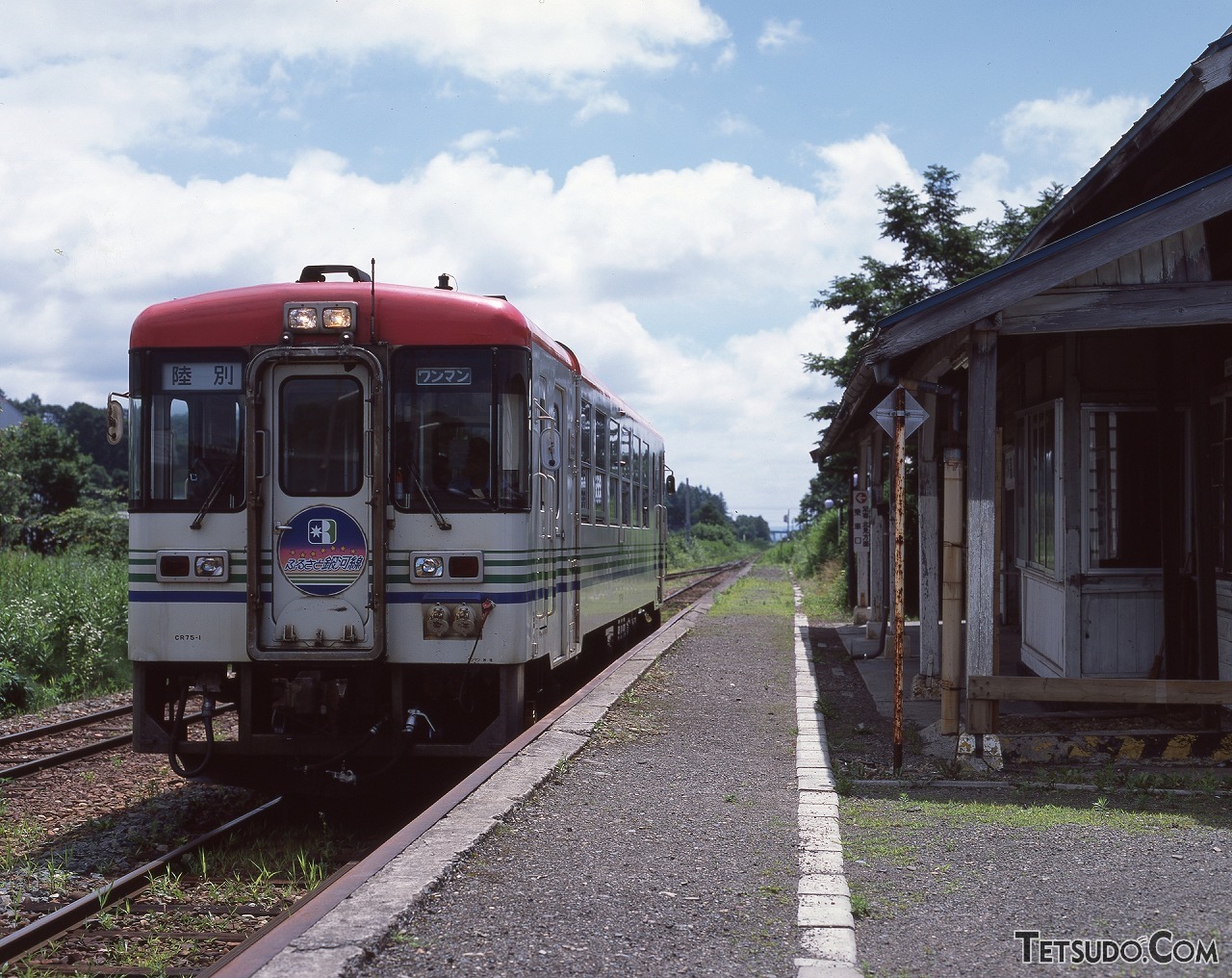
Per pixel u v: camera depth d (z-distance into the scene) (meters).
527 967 4.07
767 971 4.04
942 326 7.74
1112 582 9.61
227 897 5.95
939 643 11.38
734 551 99.94
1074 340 9.66
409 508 7.59
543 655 8.65
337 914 4.45
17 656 13.46
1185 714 8.91
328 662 7.54
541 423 8.27
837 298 28.12
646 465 16.12
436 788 8.67
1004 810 6.63
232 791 8.50
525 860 5.46
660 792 7.02
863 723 10.06
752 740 8.91
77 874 6.35
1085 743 8.05
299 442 7.64
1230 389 8.97
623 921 4.57
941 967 4.09
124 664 14.23
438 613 7.57
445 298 7.71
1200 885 5.04
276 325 7.65
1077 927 4.50
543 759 7.58
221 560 7.59
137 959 5.07
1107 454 9.67
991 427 7.84
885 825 6.22
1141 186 9.34
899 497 7.92
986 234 28.09
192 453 7.69
